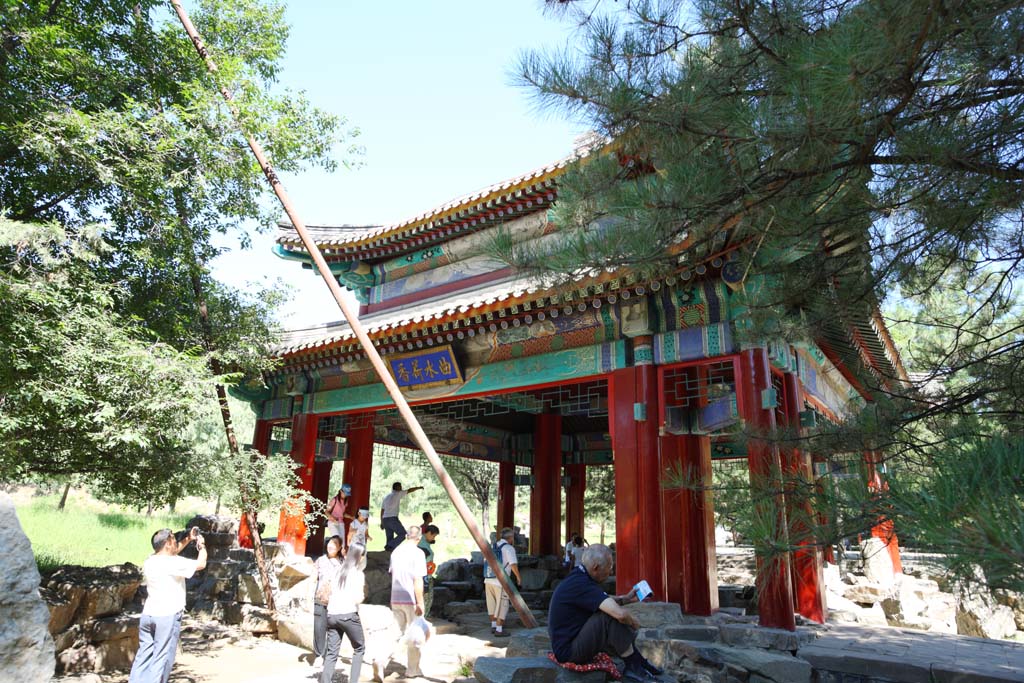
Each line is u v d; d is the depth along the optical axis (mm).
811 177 5383
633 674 6055
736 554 22328
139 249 12219
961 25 4328
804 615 10664
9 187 12141
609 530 43719
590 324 12180
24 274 9594
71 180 11836
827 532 4555
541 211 15430
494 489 38656
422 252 18312
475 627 14430
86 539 22828
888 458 5840
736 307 10430
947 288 7035
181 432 10930
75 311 9586
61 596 10125
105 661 10188
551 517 20609
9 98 10516
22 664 6355
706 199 5465
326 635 8836
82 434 10156
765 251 7117
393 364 15109
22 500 32188
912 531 3547
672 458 12586
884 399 6270
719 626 9289
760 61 5332
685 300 11039
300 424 17406
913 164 5074
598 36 5633
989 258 6344
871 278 6445
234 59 13070
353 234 19109
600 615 6074
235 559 16578
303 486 16781
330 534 16656
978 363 6254
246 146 12938
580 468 24547
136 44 13562
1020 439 3932
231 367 15055
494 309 12062
